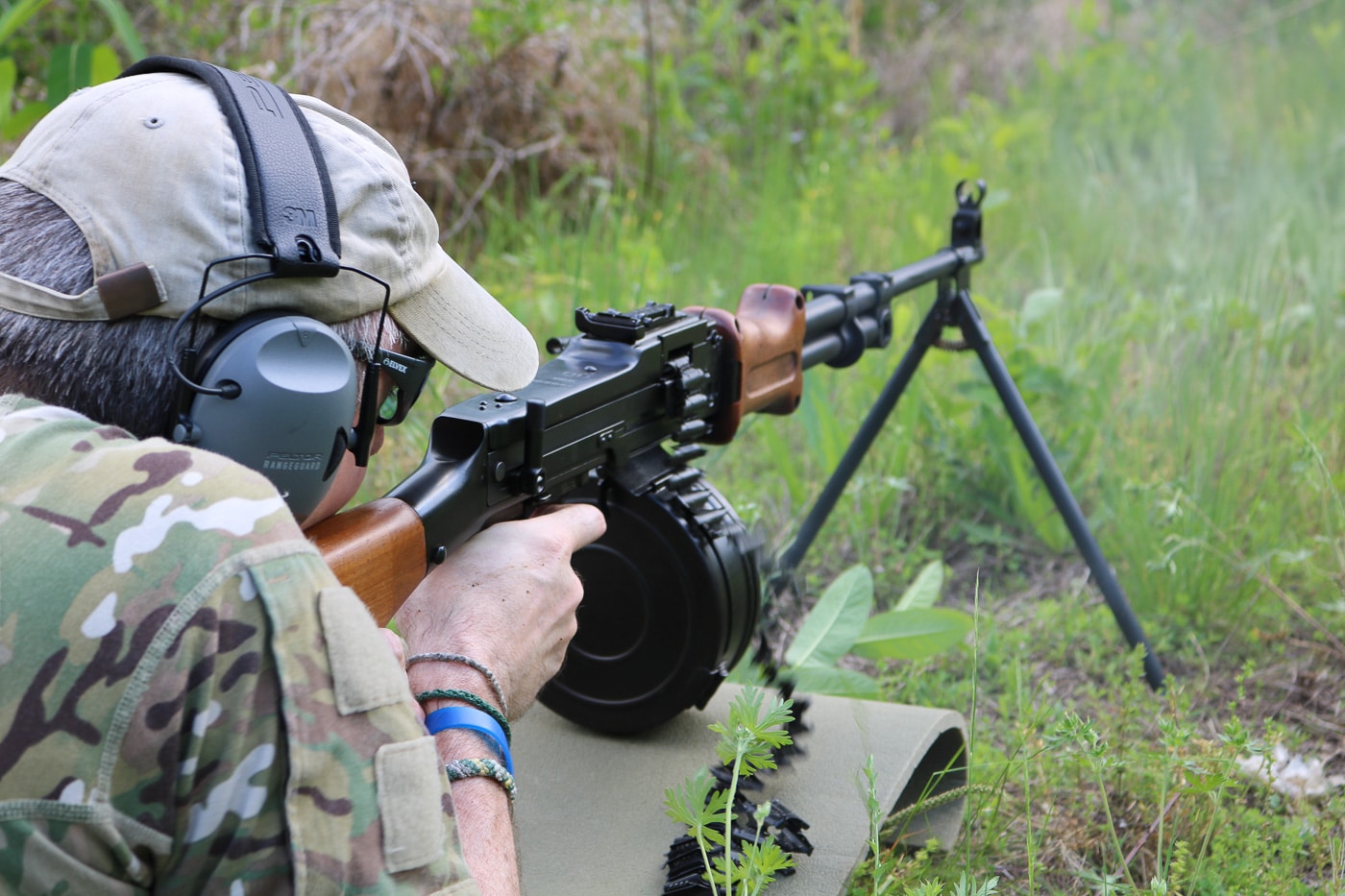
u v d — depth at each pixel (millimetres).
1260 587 2818
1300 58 7574
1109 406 3525
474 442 1407
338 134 1081
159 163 972
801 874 1628
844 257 5125
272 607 871
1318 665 2648
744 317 2186
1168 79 7059
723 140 6152
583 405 1602
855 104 6766
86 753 834
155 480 898
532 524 1379
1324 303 4090
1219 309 3867
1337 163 5852
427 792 934
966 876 1542
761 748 1339
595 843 1717
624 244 4195
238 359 962
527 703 1308
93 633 847
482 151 5008
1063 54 7473
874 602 3002
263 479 928
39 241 965
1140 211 5707
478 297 1224
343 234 1049
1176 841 1932
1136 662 2172
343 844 882
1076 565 3193
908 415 3383
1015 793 2062
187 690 845
